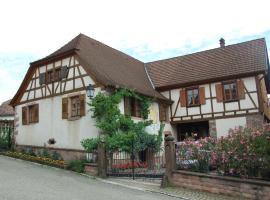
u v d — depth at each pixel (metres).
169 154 12.70
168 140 12.79
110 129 18.23
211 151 11.94
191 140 13.07
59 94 21.31
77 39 22.84
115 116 18.56
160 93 25.72
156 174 14.52
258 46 24.86
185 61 27.17
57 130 21.05
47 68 22.34
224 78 23.53
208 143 12.19
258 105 22.34
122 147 16.89
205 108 24.09
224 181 11.11
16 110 24.02
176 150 12.83
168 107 25.39
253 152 10.66
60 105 21.16
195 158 12.31
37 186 11.42
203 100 24.20
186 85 24.92
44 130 21.81
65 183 12.58
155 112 23.22
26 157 19.05
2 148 23.30
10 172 14.20
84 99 19.92
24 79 23.39
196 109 24.41
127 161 17.52
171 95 25.45
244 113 22.72
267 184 10.00
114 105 18.67
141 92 21.16
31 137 22.53
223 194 11.09
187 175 12.12
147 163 18.70
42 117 22.11
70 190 11.22
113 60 24.31
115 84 19.34
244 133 11.29
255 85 22.59
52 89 21.80
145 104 21.67
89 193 10.94
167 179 12.56
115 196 10.69
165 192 11.66
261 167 10.59
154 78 26.80
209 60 25.94
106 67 21.86
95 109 18.67
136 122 20.56
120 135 17.23
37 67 22.98
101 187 12.33
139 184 13.19
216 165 11.77
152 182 13.60
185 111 24.78
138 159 18.97
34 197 9.66
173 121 25.11
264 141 10.53
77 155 19.52
